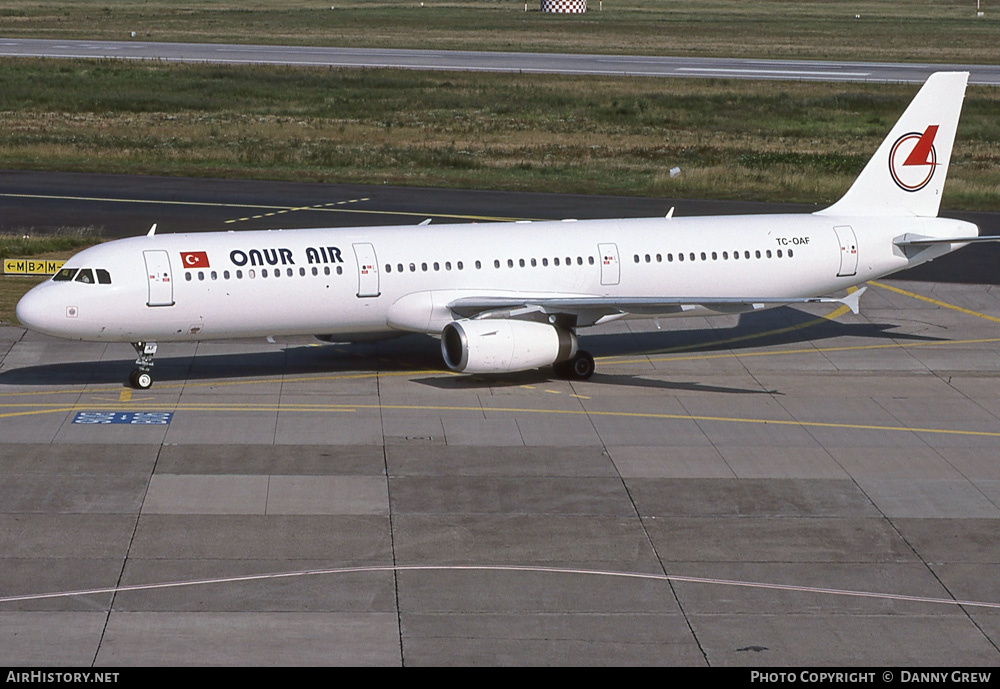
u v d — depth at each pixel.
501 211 182.00
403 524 71.06
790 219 113.88
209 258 96.62
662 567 66.00
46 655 54.78
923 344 118.62
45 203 182.25
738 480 79.62
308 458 82.12
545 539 69.38
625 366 110.44
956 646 57.81
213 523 70.50
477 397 98.38
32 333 116.25
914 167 116.00
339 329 102.50
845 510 74.75
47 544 66.94
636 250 107.81
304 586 62.62
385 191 198.50
